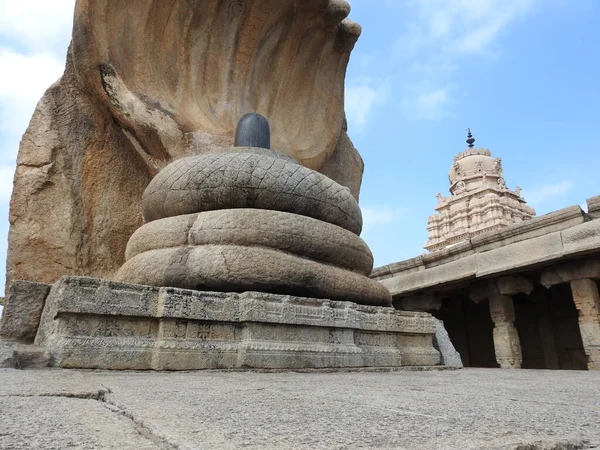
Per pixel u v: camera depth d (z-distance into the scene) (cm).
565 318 1538
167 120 1041
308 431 199
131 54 1067
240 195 764
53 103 1130
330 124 1380
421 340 862
